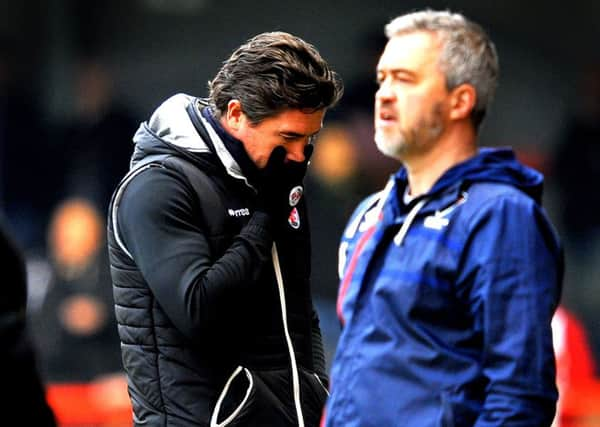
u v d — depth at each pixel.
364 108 32.25
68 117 36.88
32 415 12.12
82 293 27.47
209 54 38.84
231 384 13.61
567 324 22.09
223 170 13.68
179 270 13.17
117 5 38.50
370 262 12.74
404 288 12.43
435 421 12.19
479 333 12.27
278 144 13.54
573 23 39.84
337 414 12.66
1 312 11.92
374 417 12.38
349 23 38.50
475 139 12.91
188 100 13.99
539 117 39.72
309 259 14.45
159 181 13.45
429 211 12.58
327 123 32.03
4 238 11.93
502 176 12.57
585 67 39.69
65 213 28.69
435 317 12.39
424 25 12.83
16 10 37.69
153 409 13.55
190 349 13.52
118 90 37.16
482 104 12.84
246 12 38.88
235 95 13.52
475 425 12.07
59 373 26.83
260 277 13.43
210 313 13.08
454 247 12.35
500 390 11.98
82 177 33.94
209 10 38.88
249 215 13.75
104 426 23.86
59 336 27.06
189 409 13.45
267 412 13.71
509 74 39.91
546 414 12.02
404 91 12.72
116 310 13.82
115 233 13.69
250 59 13.48
